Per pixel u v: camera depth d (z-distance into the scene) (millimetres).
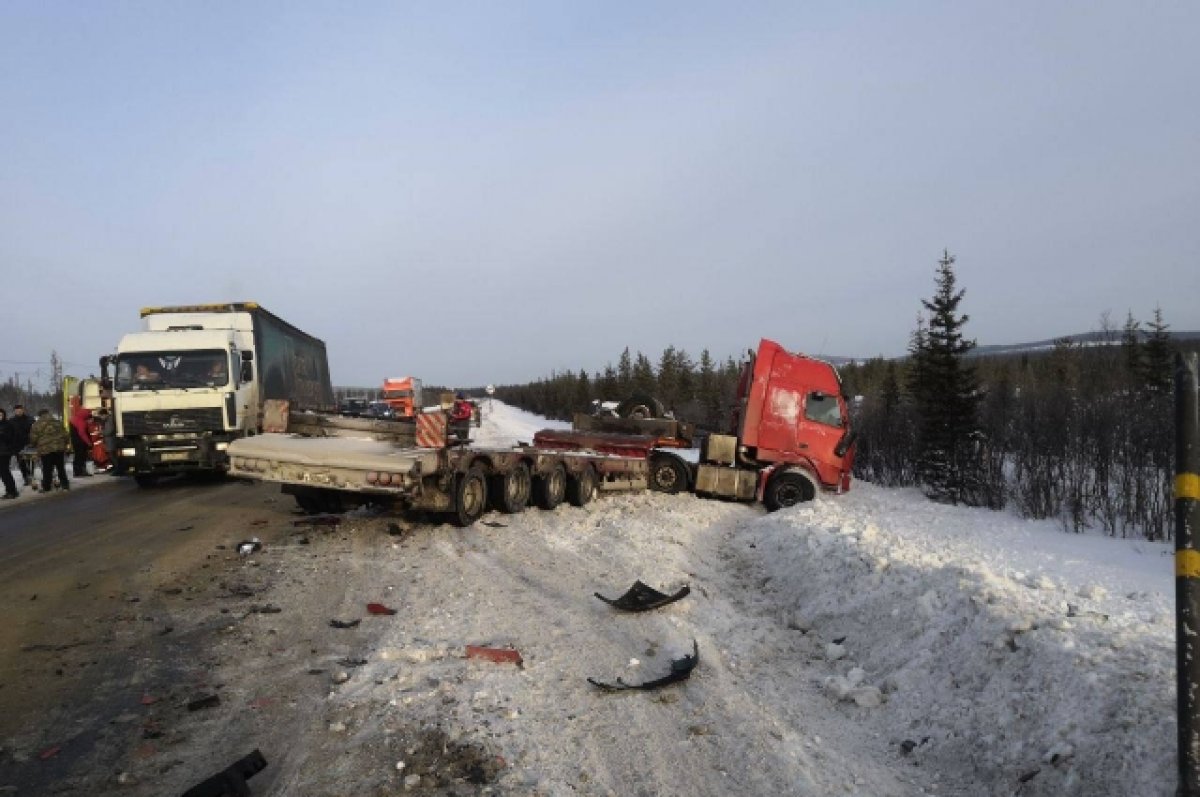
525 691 4992
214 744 4266
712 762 4270
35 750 4180
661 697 5078
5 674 5285
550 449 14125
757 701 5133
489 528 10836
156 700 4848
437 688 4945
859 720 4980
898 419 22734
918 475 21078
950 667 5066
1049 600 5578
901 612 6098
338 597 7242
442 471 10203
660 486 16141
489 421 50938
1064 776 3754
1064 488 15383
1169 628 4871
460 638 5992
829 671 5848
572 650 5848
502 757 4082
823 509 11781
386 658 5504
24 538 10609
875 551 7637
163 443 16641
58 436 16766
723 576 9008
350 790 3779
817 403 15641
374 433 10812
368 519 11492
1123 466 14211
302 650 5770
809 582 7828
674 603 7160
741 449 15812
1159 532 12711
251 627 6328
